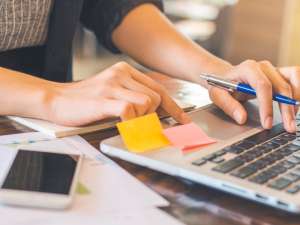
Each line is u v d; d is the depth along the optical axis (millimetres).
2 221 434
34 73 951
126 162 573
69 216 451
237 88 715
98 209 465
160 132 596
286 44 2590
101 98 664
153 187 518
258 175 504
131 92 667
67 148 605
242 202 495
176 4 2574
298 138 623
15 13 843
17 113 693
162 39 934
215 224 454
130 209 468
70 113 659
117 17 975
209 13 2584
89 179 523
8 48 889
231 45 2648
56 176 504
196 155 549
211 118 696
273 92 699
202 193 509
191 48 912
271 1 2578
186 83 910
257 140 607
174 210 474
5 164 545
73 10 930
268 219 468
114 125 687
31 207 460
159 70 931
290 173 514
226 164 526
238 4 2600
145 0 992
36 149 589
